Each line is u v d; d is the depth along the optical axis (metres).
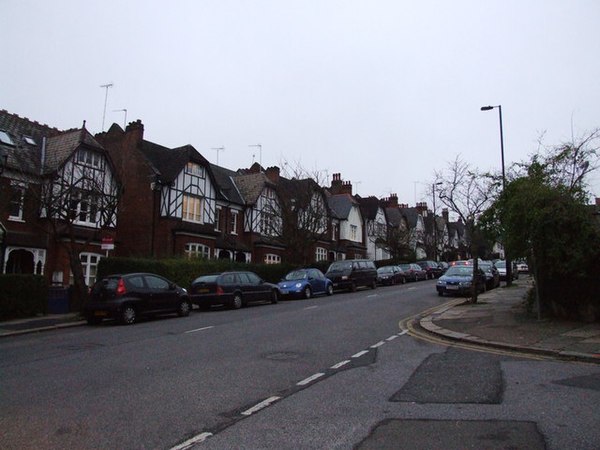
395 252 52.03
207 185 33.84
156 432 5.66
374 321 15.40
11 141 24.95
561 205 12.86
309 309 19.28
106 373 8.65
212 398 7.00
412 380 7.92
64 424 5.95
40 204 20.91
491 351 10.34
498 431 5.52
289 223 33.09
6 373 8.81
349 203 52.41
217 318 17.34
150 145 33.31
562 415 6.00
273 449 5.12
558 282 13.61
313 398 6.95
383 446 5.15
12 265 24.50
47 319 17.36
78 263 18.50
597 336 11.04
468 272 25.30
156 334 13.59
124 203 31.11
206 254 32.94
